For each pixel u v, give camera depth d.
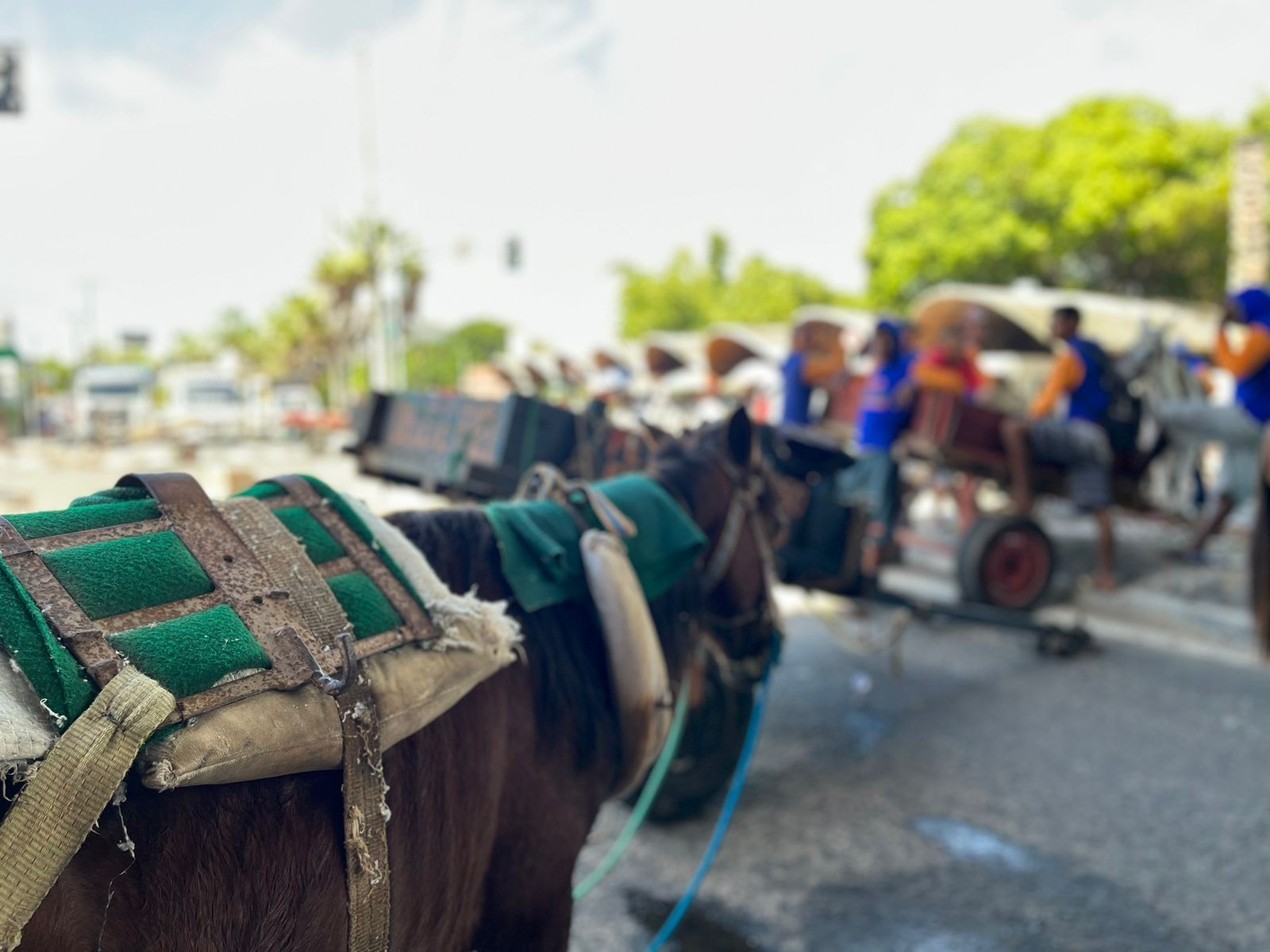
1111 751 4.72
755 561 2.72
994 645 6.63
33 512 1.36
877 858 3.71
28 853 1.04
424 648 1.57
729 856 3.73
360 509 1.71
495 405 4.70
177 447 23.03
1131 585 7.89
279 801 1.33
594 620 2.07
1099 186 21.73
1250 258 12.33
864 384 8.29
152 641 1.24
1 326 32.16
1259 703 5.41
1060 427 7.14
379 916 1.43
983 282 24.69
